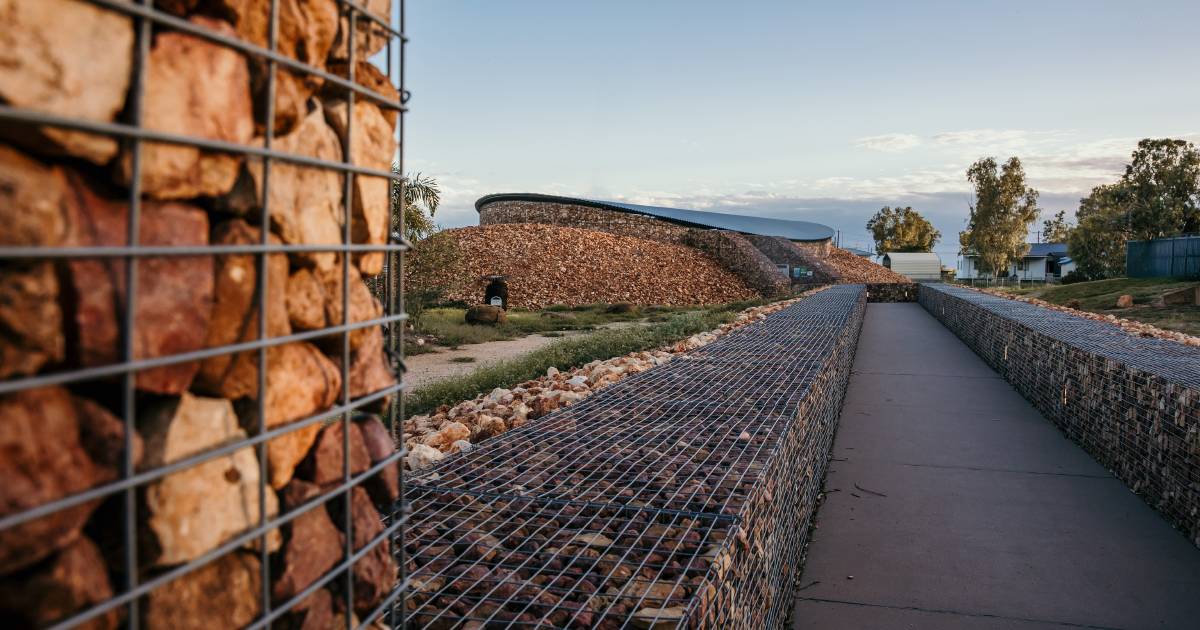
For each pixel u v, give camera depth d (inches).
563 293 1317.7
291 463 47.0
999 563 177.5
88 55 31.9
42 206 31.2
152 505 36.7
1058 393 316.5
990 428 317.7
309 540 47.8
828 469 256.4
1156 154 1829.5
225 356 41.1
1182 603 156.5
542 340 708.7
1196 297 901.8
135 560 35.2
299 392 46.8
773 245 1893.5
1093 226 1923.0
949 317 790.5
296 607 47.3
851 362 490.6
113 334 33.8
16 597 30.3
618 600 80.3
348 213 49.5
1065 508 214.5
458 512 109.1
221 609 41.0
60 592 31.5
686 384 208.7
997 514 210.4
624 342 536.7
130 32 33.7
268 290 44.0
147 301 35.7
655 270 1489.9
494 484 122.7
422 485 121.5
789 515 149.9
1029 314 474.0
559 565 90.0
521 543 97.8
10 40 29.2
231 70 40.7
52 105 30.8
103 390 36.0
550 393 255.9
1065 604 156.7
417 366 516.7
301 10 46.4
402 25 58.4
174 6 37.8
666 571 85.7
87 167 34.0
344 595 52.1
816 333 358.3
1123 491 228.5
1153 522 202.1
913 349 608.1
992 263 2461.9
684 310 1167.6
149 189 36.0
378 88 57.2
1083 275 1951.3
